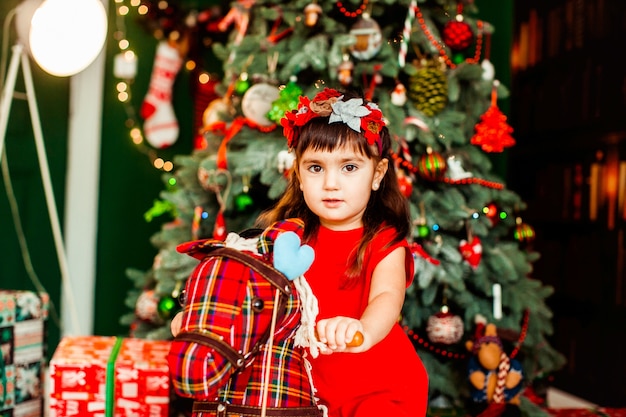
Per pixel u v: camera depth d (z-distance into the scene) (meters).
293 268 1.07
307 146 1.30
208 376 0.96
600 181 3.08
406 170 2.38
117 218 3.38
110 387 1.79
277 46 2.32
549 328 2.44
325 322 1.05
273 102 2.14
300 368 1.15
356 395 1.33
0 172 2.97
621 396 2.84
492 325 2.14
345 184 1.28
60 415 1.79
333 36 2.26
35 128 2.82
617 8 2.96
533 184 3.56
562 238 3.34
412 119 2.22
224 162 2.25
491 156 3.00
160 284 2.42
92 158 3.30
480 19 3.00
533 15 3.56
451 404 2.30
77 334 2.99
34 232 3.13
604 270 3.02
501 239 2.72
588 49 3.14
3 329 1.98
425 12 2.41
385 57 2.28
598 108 3.07
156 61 3.31
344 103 1.29
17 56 2.64
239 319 1.01
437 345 2.27
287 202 1.46
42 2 2.67
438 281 2.24
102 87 3.33
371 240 1.35
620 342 2.90
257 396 1.08
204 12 3.33
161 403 1.79
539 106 3.50
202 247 1.12
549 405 2.84
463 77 2.40
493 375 2.12
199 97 3.40
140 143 3.40
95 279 3.36
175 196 2.45
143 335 2.58
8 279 3.01
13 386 2.02
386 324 1.19
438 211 2.30
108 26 3.34
